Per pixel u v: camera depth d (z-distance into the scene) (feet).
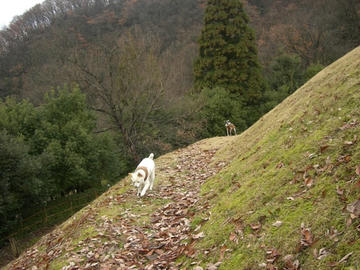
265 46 129.49
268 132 26.37
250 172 20.06
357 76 21.63
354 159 12.81
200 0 136.67
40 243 26.45
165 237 17.26
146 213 21.80
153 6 132.46
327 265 9.24
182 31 125.70
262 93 104.68
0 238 46.78
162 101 74.43
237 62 99.71
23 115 58.59
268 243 11.76
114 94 69.00
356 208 10.36
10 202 42.37
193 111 79.61
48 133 57.62
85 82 68.95
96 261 16.48
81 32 104.58
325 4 128.16
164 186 27.73
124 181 33.81
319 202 11.93
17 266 23.11
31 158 49.01
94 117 68.59
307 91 30.35
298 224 11.59
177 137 75.92
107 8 126.82
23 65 94.84
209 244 14.14
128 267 15.01
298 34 124.47
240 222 14.24
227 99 86.84
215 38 99.86
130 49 68.49
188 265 13.47
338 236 9.88
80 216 26.81
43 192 50.80
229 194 18.54
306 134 18.93
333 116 18.56
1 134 46.91
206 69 103.09
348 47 114.93
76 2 125.59
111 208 24.54
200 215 18.06
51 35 100.48
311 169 14.46
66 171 57.16
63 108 63.57
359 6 114.93
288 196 13.83
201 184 25.52
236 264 11.85
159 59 76.18
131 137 72.84
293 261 10.25
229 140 44.70
